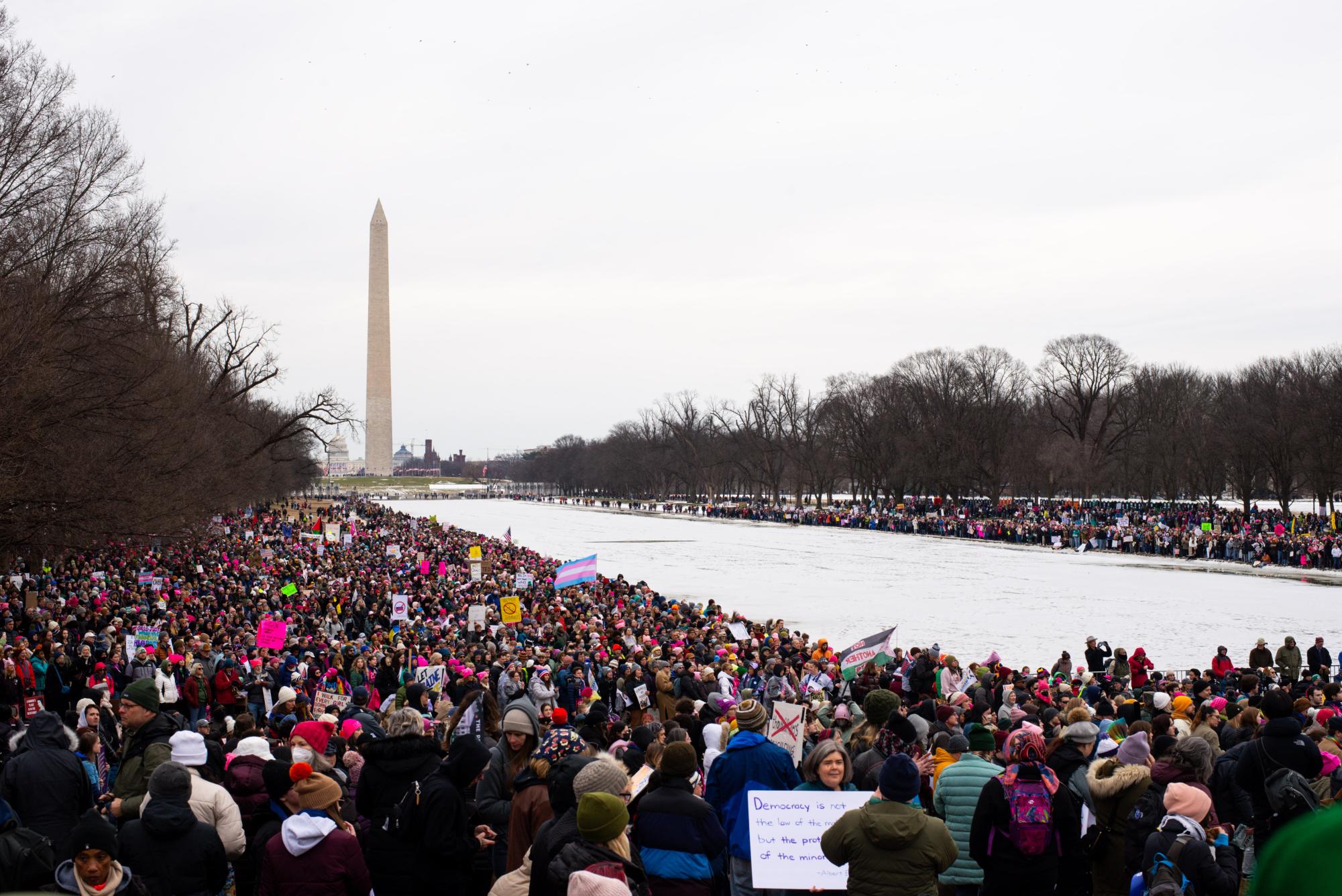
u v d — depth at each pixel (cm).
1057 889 1173
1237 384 15038
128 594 4472
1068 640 5038
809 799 1109
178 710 2612
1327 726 1766
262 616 3644
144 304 5381
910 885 934
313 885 944
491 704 1538
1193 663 4419
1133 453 14775
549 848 914
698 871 1008
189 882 1008
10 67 4069
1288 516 11731
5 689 2452
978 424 15812
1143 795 1184
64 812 1230
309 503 18675
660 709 2230
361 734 1630
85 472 4056
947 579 7775
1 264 3925
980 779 1173
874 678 2497
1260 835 1343
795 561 9369
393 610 4344
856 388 18550
